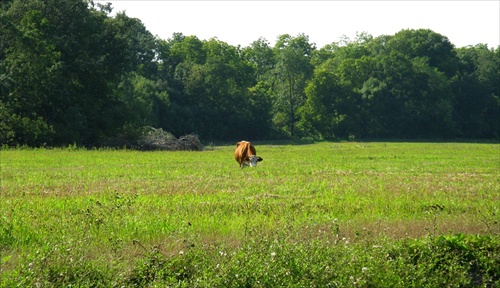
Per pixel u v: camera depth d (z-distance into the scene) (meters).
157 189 18.67
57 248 9.20
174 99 84.94
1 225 11.33
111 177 22.88
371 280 8.84
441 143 84.25
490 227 12.55
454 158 38.94
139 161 32.69
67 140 50.53
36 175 23.41
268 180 21.95
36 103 50.41
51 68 50.69
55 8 53.88
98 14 56.12
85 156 36.38
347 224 12.48
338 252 9.54
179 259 9.14
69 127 50.72
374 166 30.47
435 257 9.81
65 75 53.44
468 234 11.67
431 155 42.88
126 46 55.91
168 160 34.00
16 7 53.12
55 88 51.00
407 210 15.09
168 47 104.00
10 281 8.02
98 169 26.69
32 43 49.06
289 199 16.66
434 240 10.40
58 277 8.40
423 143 83.12
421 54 109.94
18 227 11.40
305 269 8.86
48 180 21.55
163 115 77.38
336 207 15.20
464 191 19.20
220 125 85.62
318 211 14.54
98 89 55.66
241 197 16.98
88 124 53.72
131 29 57.94
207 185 19.95
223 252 9.33
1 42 51.38
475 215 14.26
